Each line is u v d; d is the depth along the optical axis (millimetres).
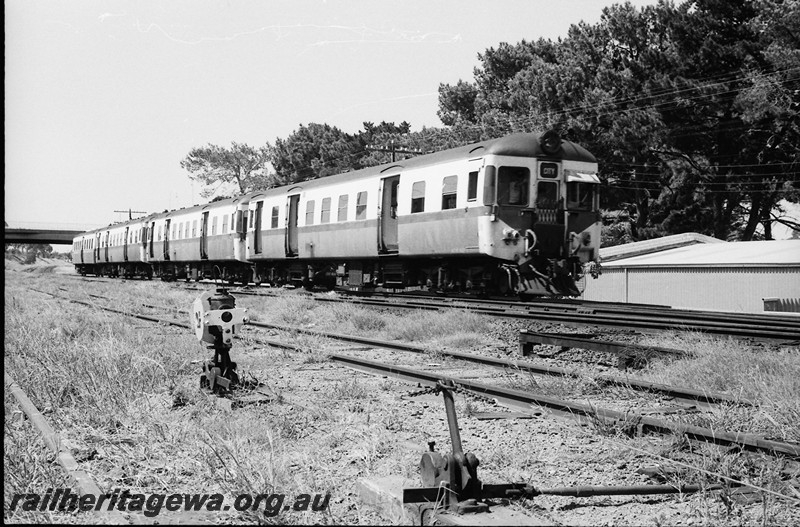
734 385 8469
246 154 84188
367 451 5879
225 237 34656
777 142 42406
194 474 5500
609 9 44344
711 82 40219
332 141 75375
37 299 26156
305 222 27578
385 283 24312
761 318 16875
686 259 27906
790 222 50812
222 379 8070
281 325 16203
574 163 19281
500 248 18609
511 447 6160
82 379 8195
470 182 19172
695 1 42938
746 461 5461
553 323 14664
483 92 57781
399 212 22000
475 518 4324
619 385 8539
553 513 4637
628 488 4922
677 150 43500
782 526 4500
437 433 6656
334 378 9633
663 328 12758
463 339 13398
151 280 46938
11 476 5316
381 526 4445
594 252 19531
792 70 37812
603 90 41906
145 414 7066
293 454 5914
